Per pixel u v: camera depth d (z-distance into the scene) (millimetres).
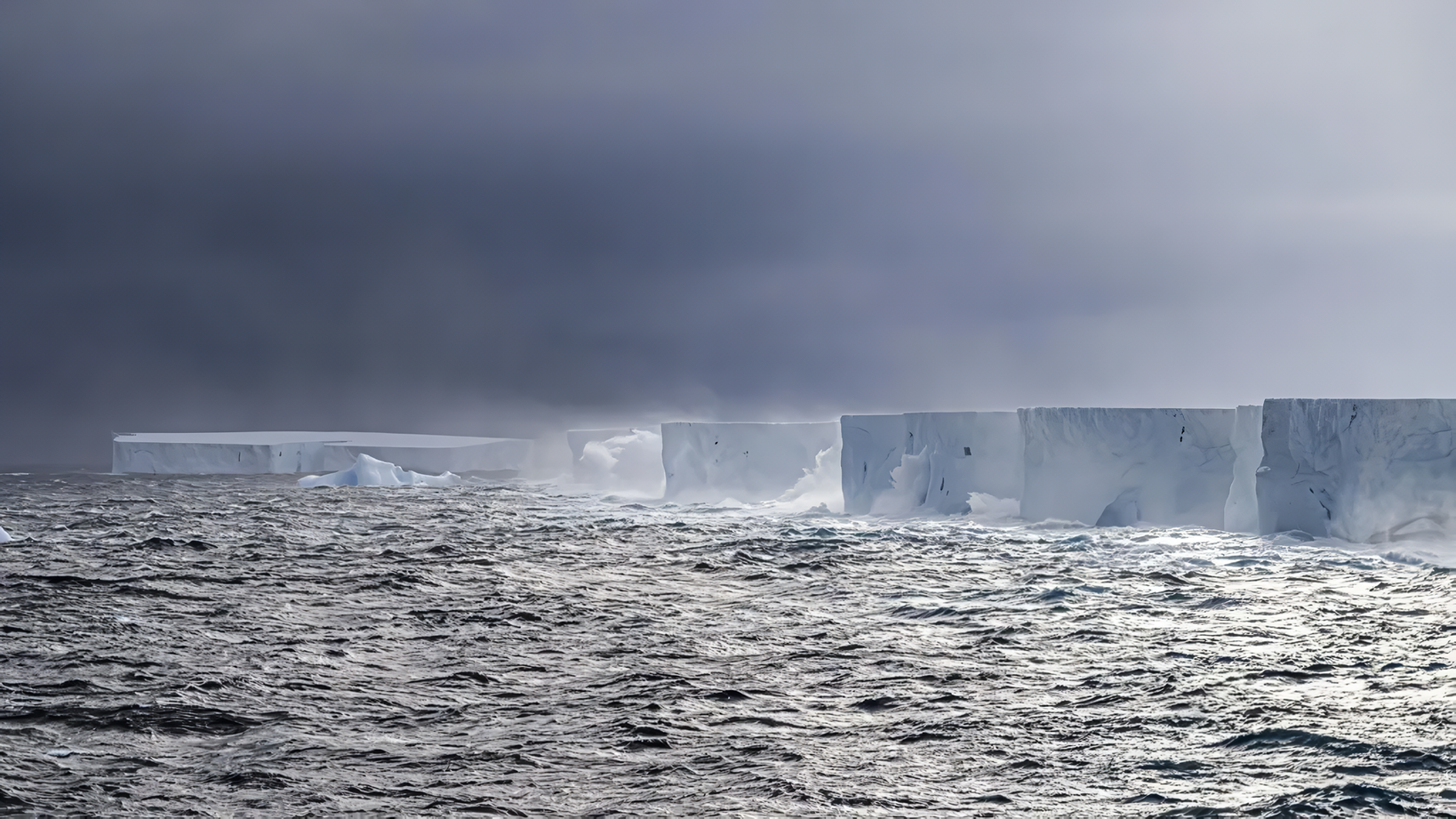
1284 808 15406
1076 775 16969
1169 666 23281
